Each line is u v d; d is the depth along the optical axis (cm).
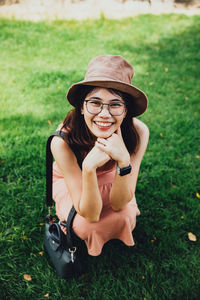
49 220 189
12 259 195
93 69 137
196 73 468
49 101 370
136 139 176
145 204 242
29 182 256
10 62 458
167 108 372
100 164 147
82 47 534
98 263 195
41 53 498
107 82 131
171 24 681
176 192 251
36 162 272
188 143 312
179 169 282
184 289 183
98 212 159
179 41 590
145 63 493
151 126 335
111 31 622
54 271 190
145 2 869
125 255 202
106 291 182
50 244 176
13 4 792
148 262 197
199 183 266
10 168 265
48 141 166
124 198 163
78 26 638
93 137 163
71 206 182
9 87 390
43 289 181
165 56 525
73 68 451
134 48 549
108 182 183
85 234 171
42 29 601
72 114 159
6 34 555
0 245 202
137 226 223
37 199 238
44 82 408
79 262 177
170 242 210
